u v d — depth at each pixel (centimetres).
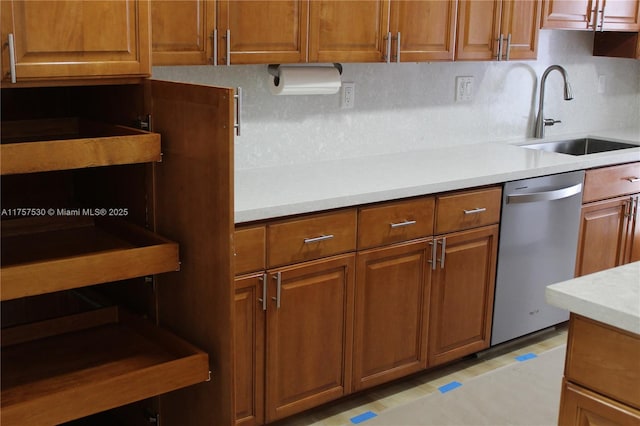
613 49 422
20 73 182
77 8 188
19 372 200
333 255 264
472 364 332
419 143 359
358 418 283
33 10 182
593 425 173
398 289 288
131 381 188
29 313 242
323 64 301
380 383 292
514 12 334
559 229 341
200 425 207
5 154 172
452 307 309
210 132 182
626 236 381
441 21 307
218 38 245
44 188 241
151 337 218
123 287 236
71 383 194
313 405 272
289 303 256
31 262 194
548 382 315
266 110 301
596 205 358
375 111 338
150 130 204
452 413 288
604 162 353
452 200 296
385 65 336
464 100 373
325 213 259
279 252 249
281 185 273
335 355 274
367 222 271
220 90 176
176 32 235
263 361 254
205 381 201
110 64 196
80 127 236
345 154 332
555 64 414
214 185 184
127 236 218
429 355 306
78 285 185
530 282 337
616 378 166
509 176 312
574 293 169
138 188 216
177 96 192
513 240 323
